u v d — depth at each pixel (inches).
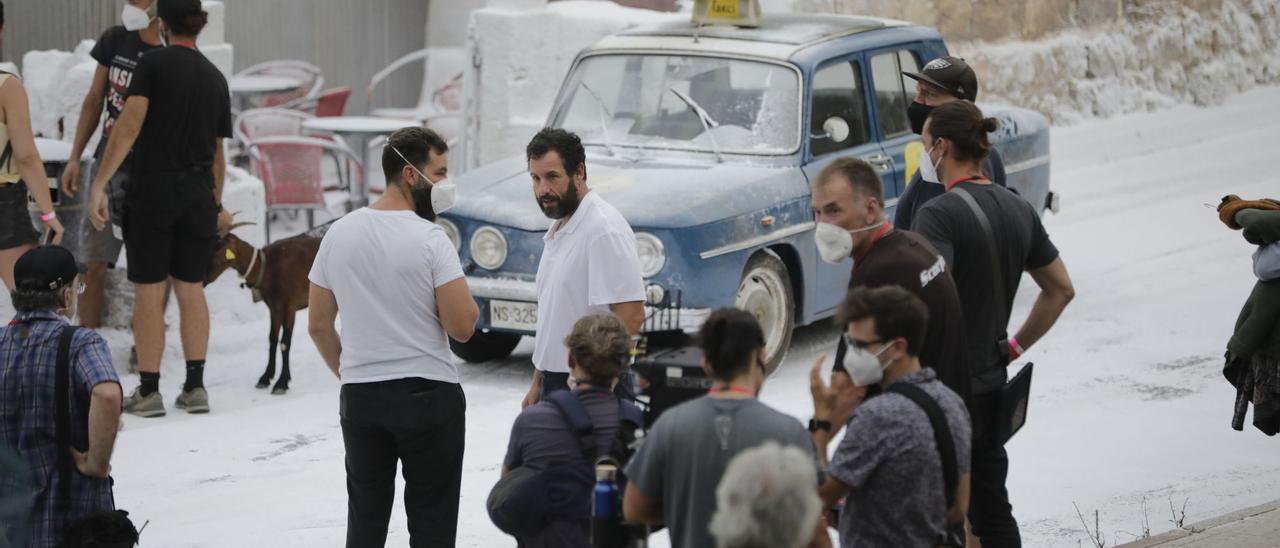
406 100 2396.7
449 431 748.0
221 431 1128.2
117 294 1402.6
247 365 1344.7
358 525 765.9
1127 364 1234.6
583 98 1338.6
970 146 711.7
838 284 1285.7
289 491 979.9
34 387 695.7
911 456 535.8
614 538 561.3
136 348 1211.9
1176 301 1414.9
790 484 422.0
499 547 867.4
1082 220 1797.5
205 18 1180.5
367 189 1828.2
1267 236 852.0
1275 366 863.1
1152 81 2439.7
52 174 1325.0
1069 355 1266.0
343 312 735.7
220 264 1216.2
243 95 1967.3
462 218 1196.5
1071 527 871.7
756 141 1259.8
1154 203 1862.7
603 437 630.5
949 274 644.7
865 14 2198.6
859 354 551.8
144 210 1153.4
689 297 1134.4
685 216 1134.4
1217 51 2529.5
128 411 1176.8
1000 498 711.7
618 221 761.6
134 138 1136.8
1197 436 1050.7
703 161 1258.0
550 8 1840.6
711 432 524.1
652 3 2075.5
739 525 421.4
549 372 776.9
